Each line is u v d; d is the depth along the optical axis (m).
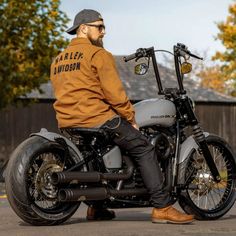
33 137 6.01
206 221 6.58
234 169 6.93
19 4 21.97
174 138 6.60
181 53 6.69
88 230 5.66
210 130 43.47
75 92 6.11
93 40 6.32
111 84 6.05
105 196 6.05
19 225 6.11
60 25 22.67
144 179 6.20
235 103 43.88
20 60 22.56
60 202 6.07
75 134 6.21
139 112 6.41
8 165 5.93
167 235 5.41
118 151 6.21
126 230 5.68
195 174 6.67
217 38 30.14
